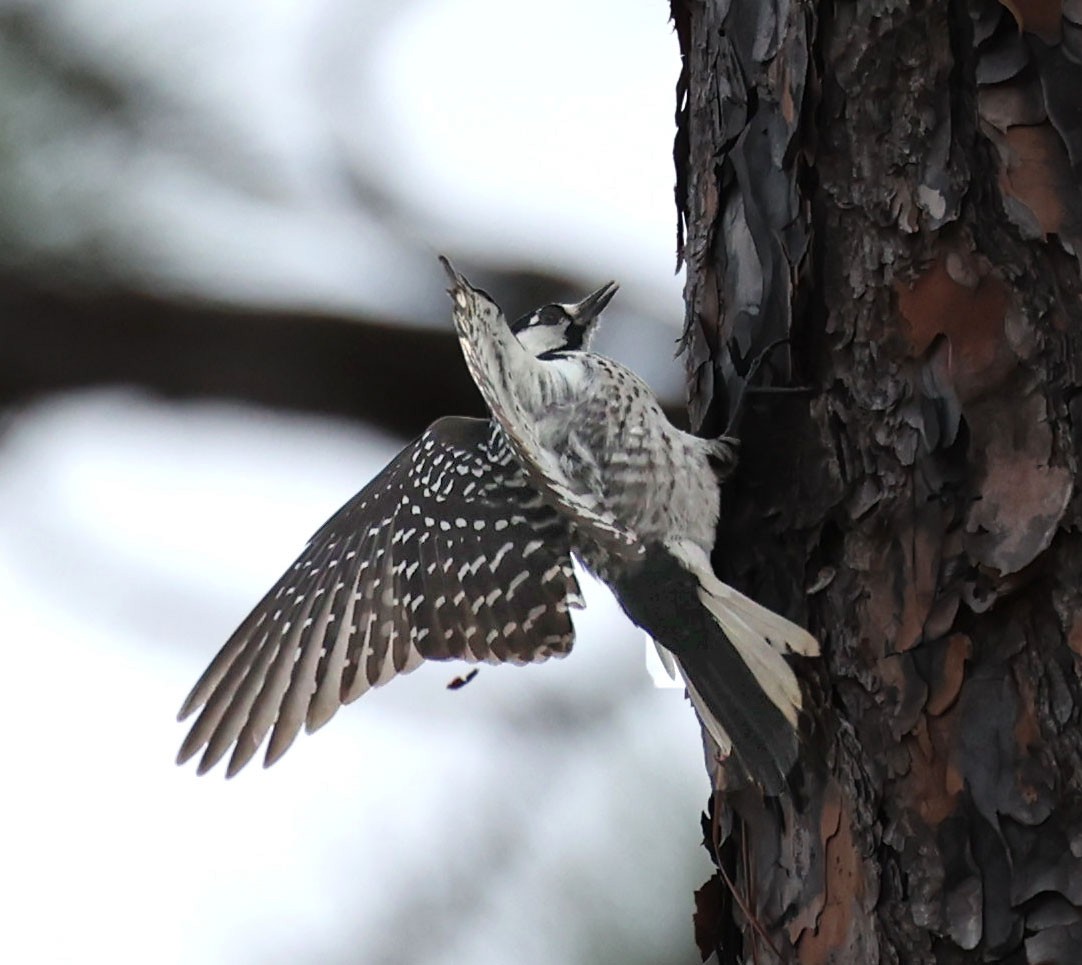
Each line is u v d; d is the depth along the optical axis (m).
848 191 6.41
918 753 6.38
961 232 6.39
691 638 6.43
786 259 6.42
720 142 6.46
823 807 6.40
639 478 6.44
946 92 6.39
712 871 6.50
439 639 6.49
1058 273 6.38
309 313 6.54
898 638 6.39
